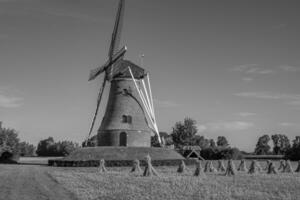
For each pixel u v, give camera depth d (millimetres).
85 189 34594
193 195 30375
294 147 104375
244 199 28547
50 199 28844
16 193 32000
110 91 81625
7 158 99062
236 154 108312
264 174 51344
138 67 81125
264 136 178250
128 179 43969
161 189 34062
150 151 74750
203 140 139250
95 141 86562
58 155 164750
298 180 41594
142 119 80250
